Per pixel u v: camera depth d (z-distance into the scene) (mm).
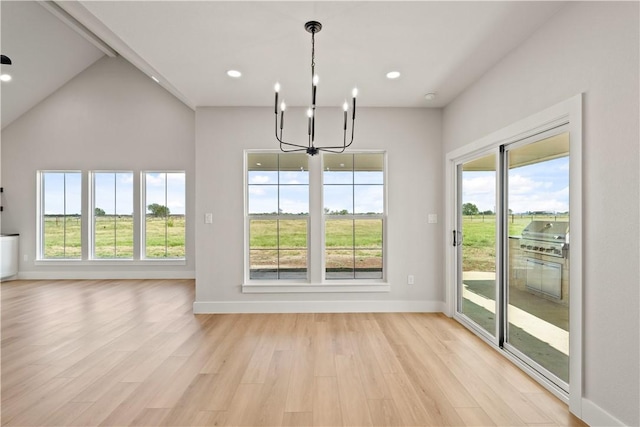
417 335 3096
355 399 2020
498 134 2678
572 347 1883
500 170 2758
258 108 3830
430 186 3861
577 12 1856
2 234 5645
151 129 5785
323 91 3365
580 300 1834
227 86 3244
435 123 3861
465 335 3104
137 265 5781
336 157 3941
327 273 3951
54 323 3430
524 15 2057
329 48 2498
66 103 5758
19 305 4125
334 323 3438
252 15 2072
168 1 1921
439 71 2887
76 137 5754
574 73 1883
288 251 3951
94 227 5820
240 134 3828
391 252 3852
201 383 2205
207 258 3809
